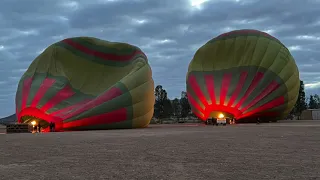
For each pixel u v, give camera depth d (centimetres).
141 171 812
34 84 3625
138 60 4006
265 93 4641
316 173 774
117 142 1620
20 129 3225
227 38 5044
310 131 2494
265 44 4897
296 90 5172
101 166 891
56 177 743
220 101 4625
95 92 3816
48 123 3453
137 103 3694
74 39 4109
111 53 4166
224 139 1752
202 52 5112
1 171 820
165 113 13450
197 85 4888
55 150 1280
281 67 4806
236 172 792
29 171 820
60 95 3600
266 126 3569
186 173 782
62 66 3912
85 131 3058
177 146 1396
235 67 4766
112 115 3478
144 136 2075
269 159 1005
